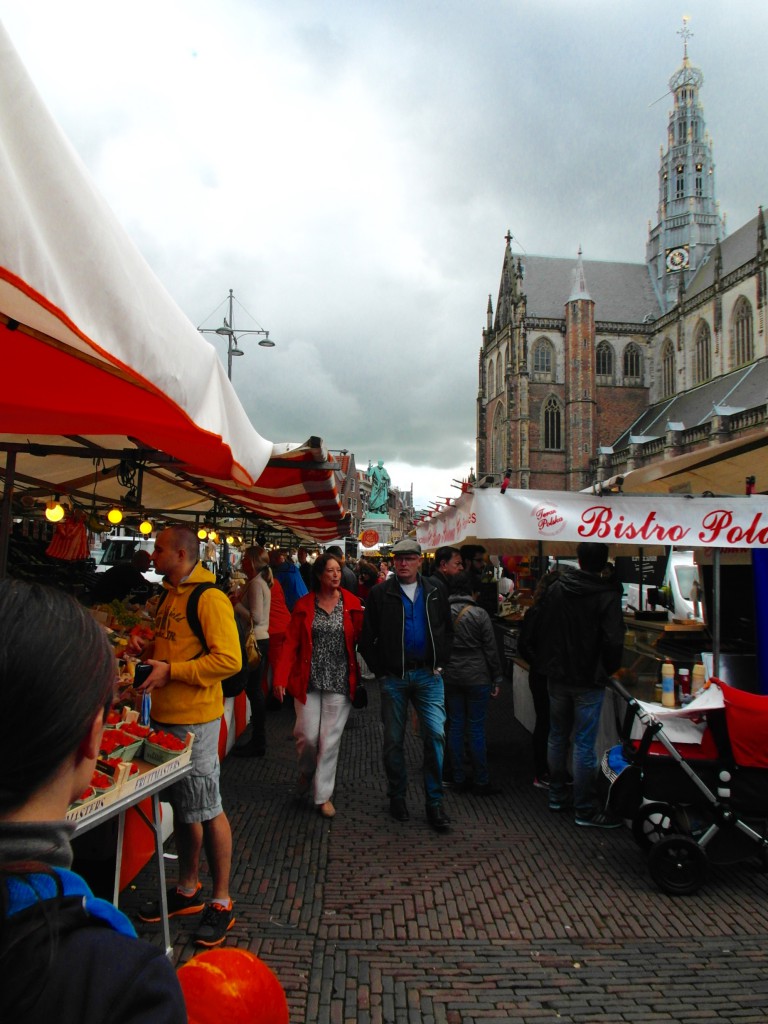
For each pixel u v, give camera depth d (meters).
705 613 6.20
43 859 0.75
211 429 2.27
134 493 7.29
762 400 49.03
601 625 4.90
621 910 3.74
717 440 49.31
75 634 0.79
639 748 4.12
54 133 1.17
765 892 3.97
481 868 4.26
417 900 3.81
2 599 0.79
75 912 0.71
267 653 7.28
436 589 5.13
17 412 3.25
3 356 2.31
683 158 78.06
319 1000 2.88
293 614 5.23
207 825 3.26
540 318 70.69
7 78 1.06
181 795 3.25
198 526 11.09
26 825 0.72
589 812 5.02
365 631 5.11
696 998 2.96
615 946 3.37
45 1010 0.63
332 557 5.21
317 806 5.12
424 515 9.00
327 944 3.32
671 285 75.50
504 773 6.41
